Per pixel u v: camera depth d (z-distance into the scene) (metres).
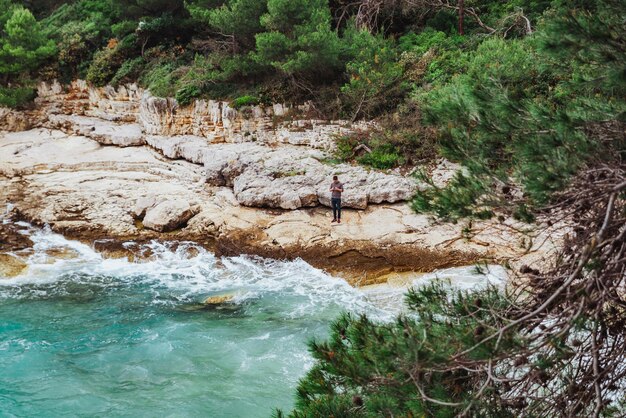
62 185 22.81
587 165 4.84
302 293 15.88
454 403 4.45
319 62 24.11
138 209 20.72
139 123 28.41
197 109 25.30
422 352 4.45
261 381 11.73
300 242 17.92
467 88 5.88
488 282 5.81
